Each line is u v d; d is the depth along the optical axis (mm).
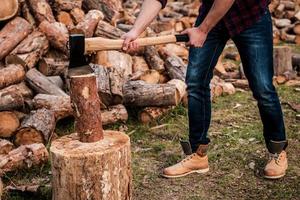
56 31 4988
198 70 3113
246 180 3391
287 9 9836
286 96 5473
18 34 4844
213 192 3242
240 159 3729
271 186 3279
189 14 9062
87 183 2566
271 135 3271
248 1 2914
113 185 2615
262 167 3566
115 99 4469
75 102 2689
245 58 3049
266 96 3068
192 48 3131
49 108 4215
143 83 4660
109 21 6008
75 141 2752
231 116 4801
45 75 4875
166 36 2848
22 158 3510
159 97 4512
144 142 4180
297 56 6656
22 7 5125
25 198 3166
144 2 2928
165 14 9438
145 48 5645
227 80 6023
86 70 2662
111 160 2576
